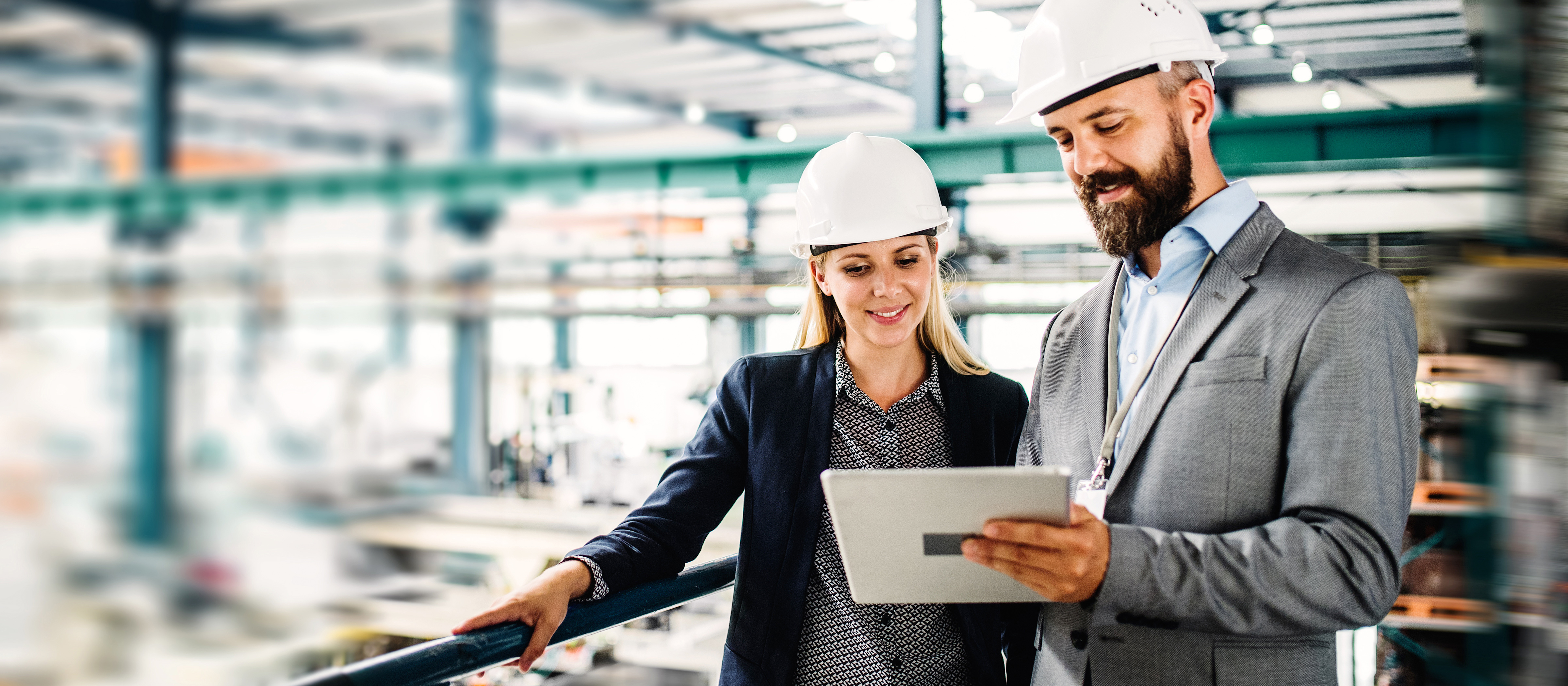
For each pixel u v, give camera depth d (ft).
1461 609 13.85
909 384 5.65
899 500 3.61
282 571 27.91
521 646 4.39
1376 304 3.95
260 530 31.86
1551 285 10.04
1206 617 3.74
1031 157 20.18
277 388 39.99
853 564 3.95
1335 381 3.89
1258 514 4.09
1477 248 11.63
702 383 30.32
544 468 30.66
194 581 28.86
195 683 23.30
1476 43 17.71
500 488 31.30
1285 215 31.35
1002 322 33.91
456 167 27.78
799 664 5.30
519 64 44.62
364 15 41.47
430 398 39.29
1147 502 4.27
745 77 44.78
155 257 37.96
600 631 4.85
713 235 40.45
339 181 29.73
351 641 23.03
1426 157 19.24
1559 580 12.15
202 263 37.60
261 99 50.31
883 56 39.09
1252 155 20.33
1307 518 3.84
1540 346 10.84
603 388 29.96
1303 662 4.09
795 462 5.43
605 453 28.25
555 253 35.68
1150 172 4.33
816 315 5.97
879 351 5.57
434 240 36.22
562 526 25.40
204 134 56.03
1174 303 4.57
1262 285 4.22
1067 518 3.54
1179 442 4.21
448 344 38.68
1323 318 3.98
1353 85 34.60
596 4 38.14
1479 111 18.74
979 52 26.27
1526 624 12.46
